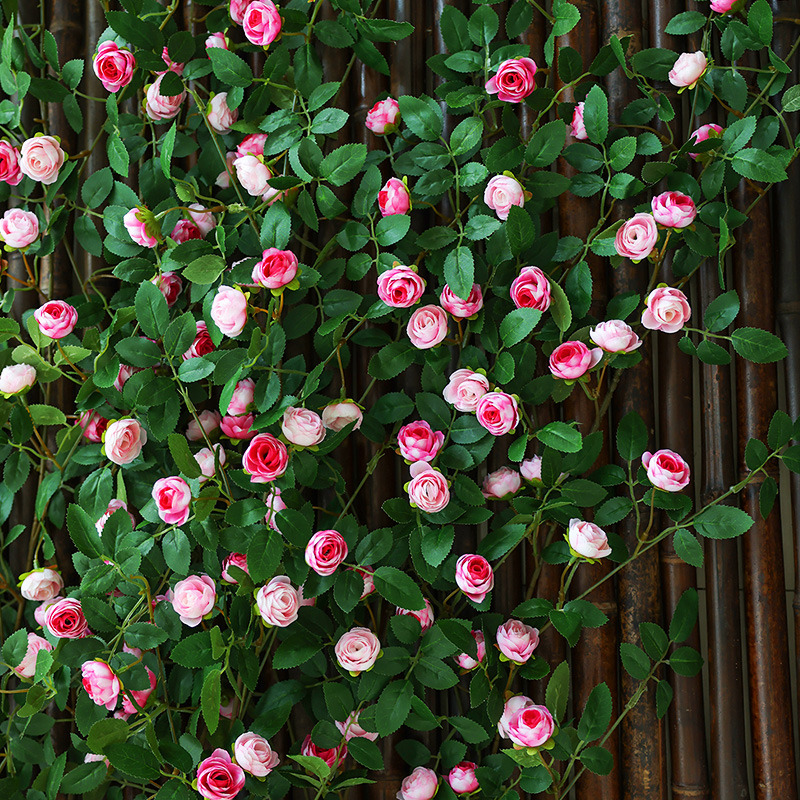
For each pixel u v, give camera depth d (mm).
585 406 1160
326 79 1196
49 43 1235
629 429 1117
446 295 1086
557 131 1087
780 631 1140
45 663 1130
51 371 1180
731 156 1099
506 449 1171
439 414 1104
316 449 1067
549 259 1114
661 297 1068
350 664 1026
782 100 1125
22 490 1271
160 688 1147
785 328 1168
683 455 1165
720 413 1163
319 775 1044
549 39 1113
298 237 1153
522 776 1090
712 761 1148
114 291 1272
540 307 1055
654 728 1130
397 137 1173
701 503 1174
